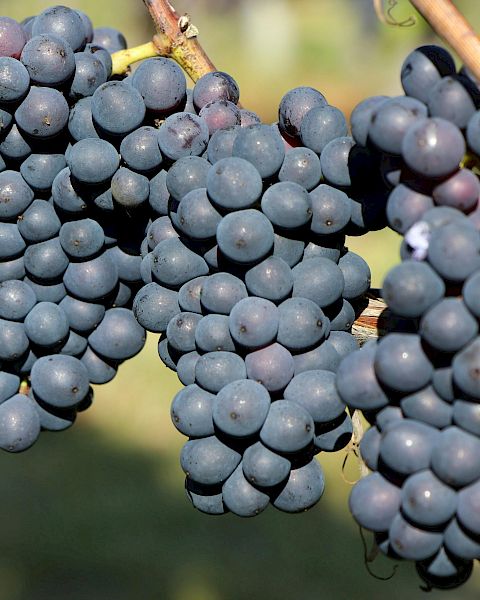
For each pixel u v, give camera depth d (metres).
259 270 0.52
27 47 0.54
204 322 0.53
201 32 2.31
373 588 1.16
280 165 0.53
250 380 0.52
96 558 1.22
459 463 0.48
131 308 0.57
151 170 0.54
